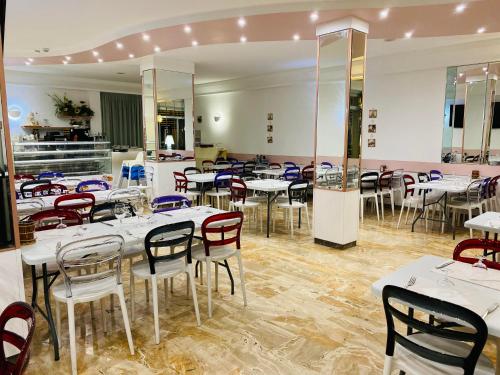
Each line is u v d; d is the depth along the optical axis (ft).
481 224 10.74
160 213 12.20
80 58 23.26
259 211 22.30
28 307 5.18
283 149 31.89
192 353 8.46
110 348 8.68
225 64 26.73
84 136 33.04
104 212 14.10
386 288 5.52
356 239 16.49
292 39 17.85
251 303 10.94
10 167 7.76
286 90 30.99
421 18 14.21
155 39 18.06
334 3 13.50
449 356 5.14
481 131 22.18
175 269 9.51
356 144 15.72
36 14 15.60
